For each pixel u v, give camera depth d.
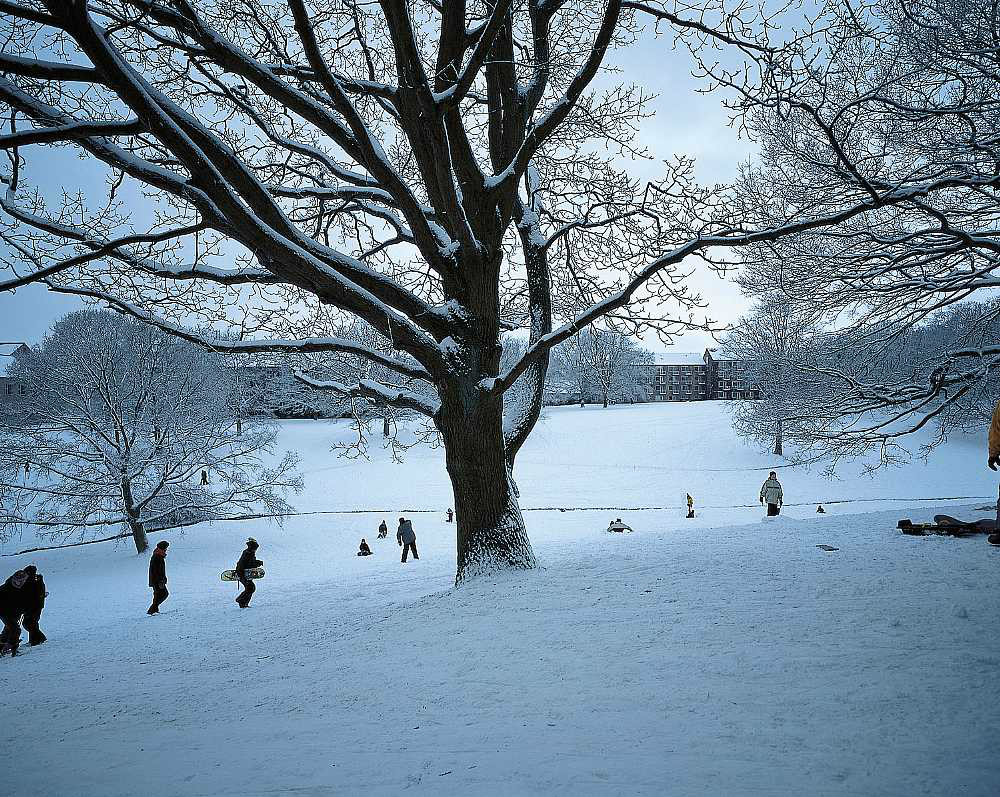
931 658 4.33
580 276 12.48
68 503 28.03
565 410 79.81
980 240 9.12
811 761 2.88
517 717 3.95
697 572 8.33
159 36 7.98
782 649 4.86
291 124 10.98
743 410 47.94
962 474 41.19
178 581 21.73
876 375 14.92
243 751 3.73
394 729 3.94
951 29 9.66
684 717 3.65
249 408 51.47
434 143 8.63
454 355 9.77
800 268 12.19
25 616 11.48
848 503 33.56
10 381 28.95
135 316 9.56
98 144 7.63
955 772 2.64
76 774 3.57
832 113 11.04
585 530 27.91
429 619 7.55
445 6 8.52
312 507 37.94
